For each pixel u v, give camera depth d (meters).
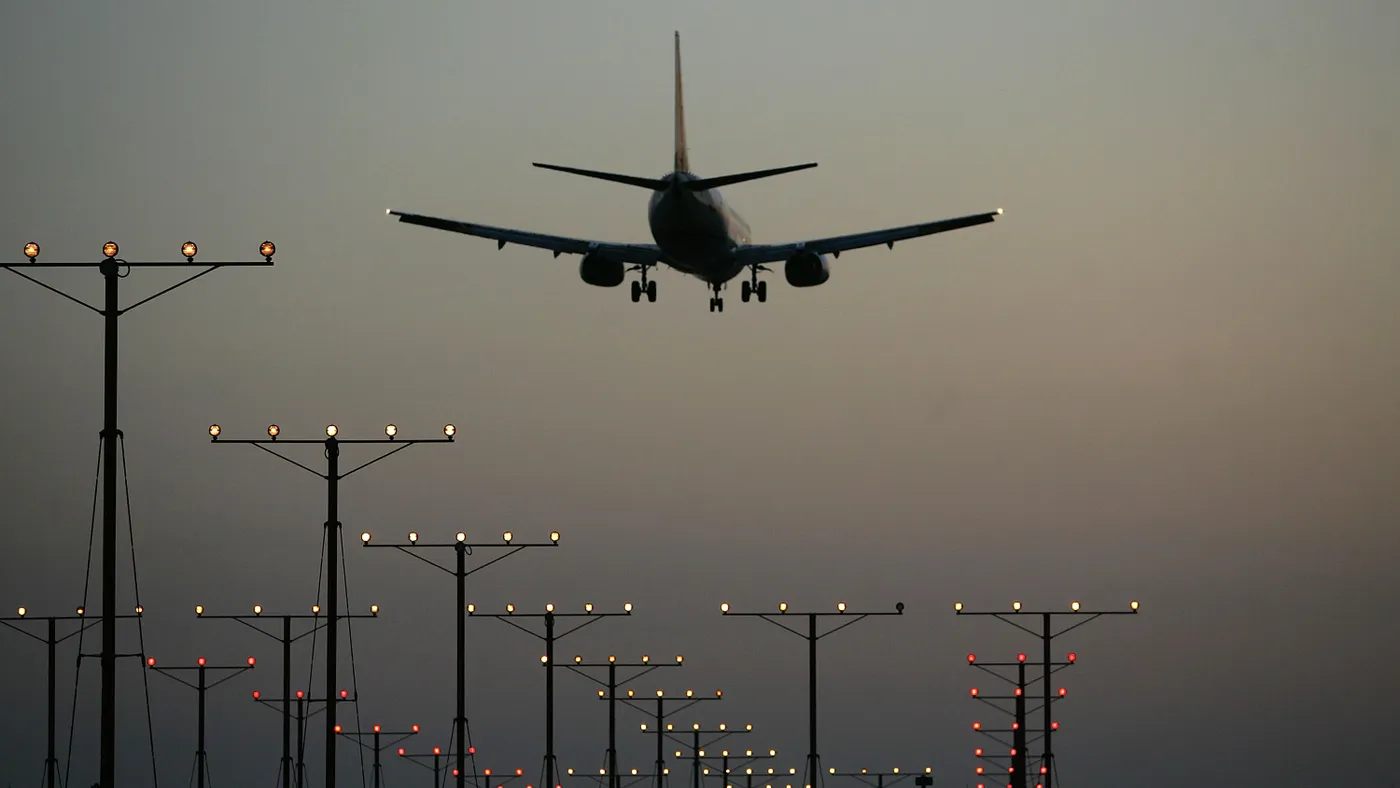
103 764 188.88
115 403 191.00
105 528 190.12
